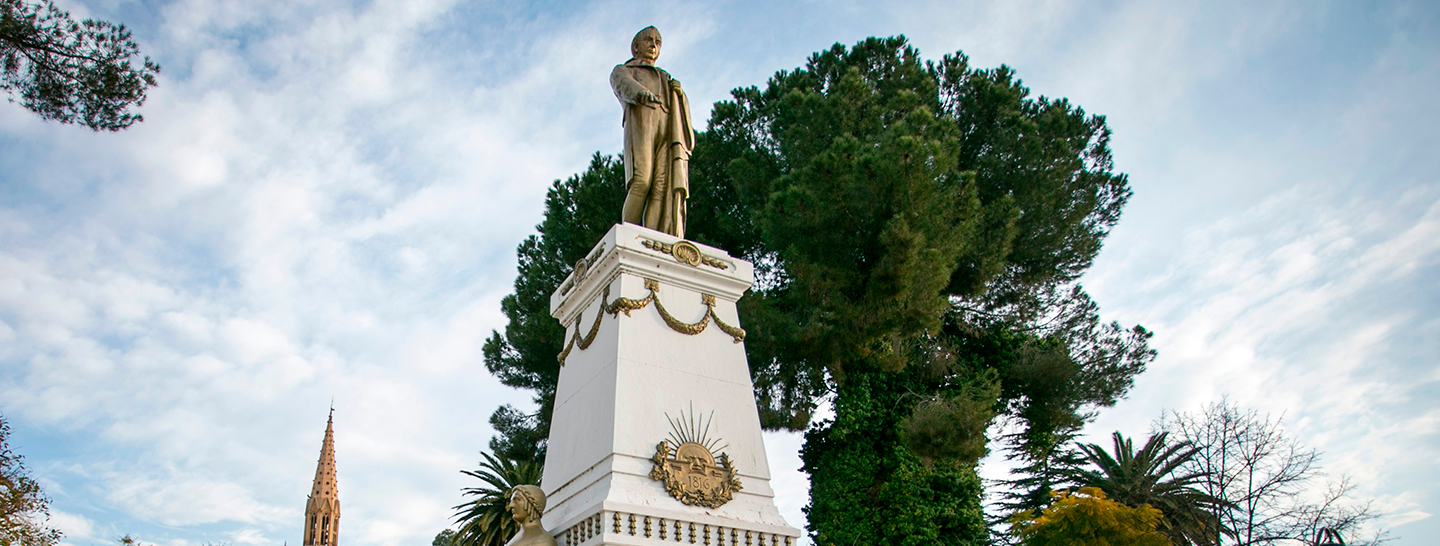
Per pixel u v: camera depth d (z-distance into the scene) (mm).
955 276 24062
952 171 22438
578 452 11609
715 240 25016
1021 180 25297
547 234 25703
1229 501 28125
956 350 24672
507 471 31875
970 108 26938
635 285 12211
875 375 23359
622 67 13898
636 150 13484
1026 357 25328
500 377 26156
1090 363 26469
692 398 11711
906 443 21828
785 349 21969
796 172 22141
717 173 25953
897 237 19672
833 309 21516
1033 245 25516
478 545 30906
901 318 20719
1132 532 13625
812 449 25047
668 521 10375
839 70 27875
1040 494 33375
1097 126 28625
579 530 10445
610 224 24266
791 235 21281
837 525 22953
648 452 10969
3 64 12539
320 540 70938
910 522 22297
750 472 11602
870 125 24328
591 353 12227
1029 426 26578
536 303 25281
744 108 26984
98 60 12867
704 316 12477
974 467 23844
